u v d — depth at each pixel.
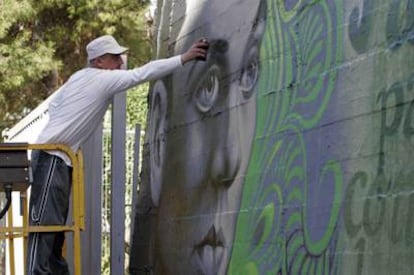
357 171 5.71
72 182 8.52
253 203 7.12
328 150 6.08
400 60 5.37
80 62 24.47
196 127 8.46
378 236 5.43
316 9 6.37
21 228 8.22
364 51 5.74
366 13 5.75
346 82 5.92
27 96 24.08
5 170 8.09
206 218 8.09
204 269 8.08
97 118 8.59
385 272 5.35
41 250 8.29
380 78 5.55
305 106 6.43
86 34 24.23
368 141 5.62
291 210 6.52
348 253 5.73
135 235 10.09
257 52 7.26
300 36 6.57
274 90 6.92
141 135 13.31
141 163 10.95
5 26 22.05
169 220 9.08
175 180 8.96
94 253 11.45
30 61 22.66
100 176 11.45
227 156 7.71
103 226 13.88
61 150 8.31
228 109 7.75
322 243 6.06
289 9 6.76
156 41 10.05
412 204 5.15
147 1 24.08
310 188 6.28
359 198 5.66
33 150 8.37
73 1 23.12
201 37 8.55
